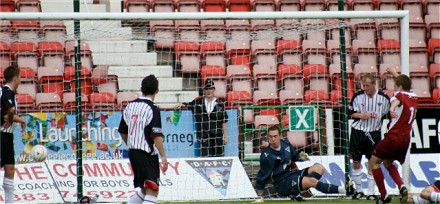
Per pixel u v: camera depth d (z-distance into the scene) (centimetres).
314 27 4875
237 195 4716
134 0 6931
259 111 5319
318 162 4797
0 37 5588
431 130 5003
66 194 4631
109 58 6109
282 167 4444
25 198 4559
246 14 4528
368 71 6078
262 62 6184
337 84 5803
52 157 4869
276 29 4988
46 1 7025
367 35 6562
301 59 6138
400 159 4044
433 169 4856
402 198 4009
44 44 6044
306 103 5616
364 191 4766
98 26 6306
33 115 4872
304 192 4512
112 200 4612
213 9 7006
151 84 3475
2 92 3888
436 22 6988
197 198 4684
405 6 7100
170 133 4903
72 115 4916
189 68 6044
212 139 4944
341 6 4709
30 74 5797
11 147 3944
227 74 5997
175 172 4706
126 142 3559
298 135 5238
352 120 4928
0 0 6806
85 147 4869
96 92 5672
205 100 4944
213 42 6184
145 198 3447
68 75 5778
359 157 4534
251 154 5078
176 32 6272
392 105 3962
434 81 6250
